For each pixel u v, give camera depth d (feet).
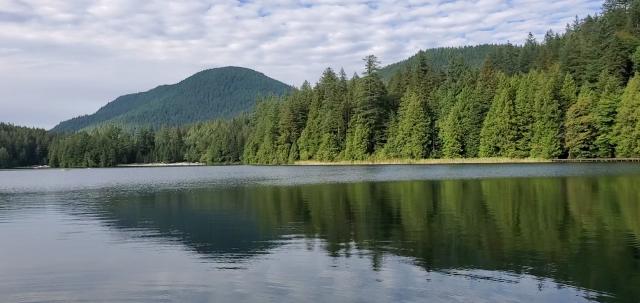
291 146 411.13
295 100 422.82
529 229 74.84
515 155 296.51
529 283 49.11
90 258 64.69
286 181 196.54
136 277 55.11
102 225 91.71
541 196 112.57
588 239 67.05
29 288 52.06
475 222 82.28
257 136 463.83
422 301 44.57
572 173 181.68
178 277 54.54
